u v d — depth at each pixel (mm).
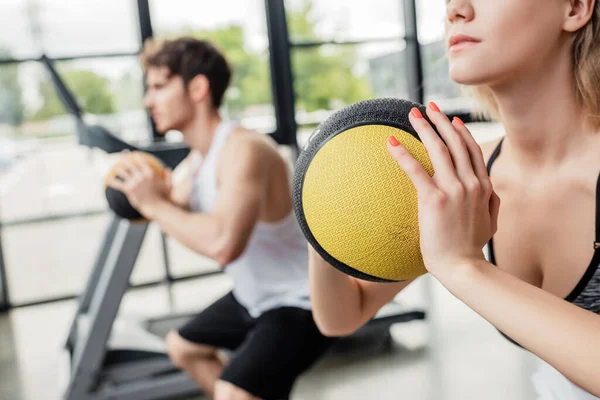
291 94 4605
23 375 2830
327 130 626
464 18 620
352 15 4676
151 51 1631
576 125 709
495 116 863
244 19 4449
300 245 1589
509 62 615
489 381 2391
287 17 4531
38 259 4348
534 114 707
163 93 1603
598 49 650
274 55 4551
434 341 2828
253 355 1427
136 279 4305
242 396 1399
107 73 4168
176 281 4355
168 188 1564
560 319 506
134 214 1568
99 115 4195
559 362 506
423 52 4773
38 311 3887
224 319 1684
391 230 599
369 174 588
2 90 4062
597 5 630
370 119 610
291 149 4707
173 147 2043
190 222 1477
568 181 732
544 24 611
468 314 3127
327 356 2748
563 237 753
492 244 845
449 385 2385
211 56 1617
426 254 568
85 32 4094
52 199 4340
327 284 804
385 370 2566
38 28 4020
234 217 1461
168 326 2982
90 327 2238
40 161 4254
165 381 2395
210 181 1580
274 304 1529
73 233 4414
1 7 3934
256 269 1551
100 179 4395
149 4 4156
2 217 4258
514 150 778
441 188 551
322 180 611
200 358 1767
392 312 2818
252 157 1491
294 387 2475
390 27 4758
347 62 4730
